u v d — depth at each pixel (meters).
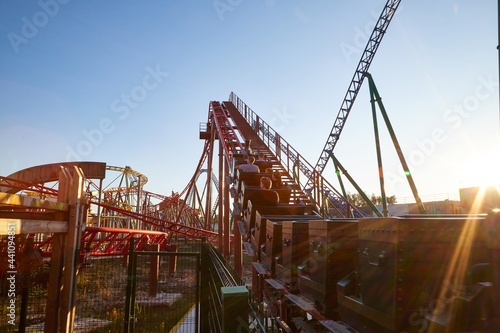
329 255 5.08
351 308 4.37
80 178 8.23
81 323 11.00
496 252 2.86
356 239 5.17
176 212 89.69
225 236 36.69
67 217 7.93
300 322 6.49
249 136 30.48
